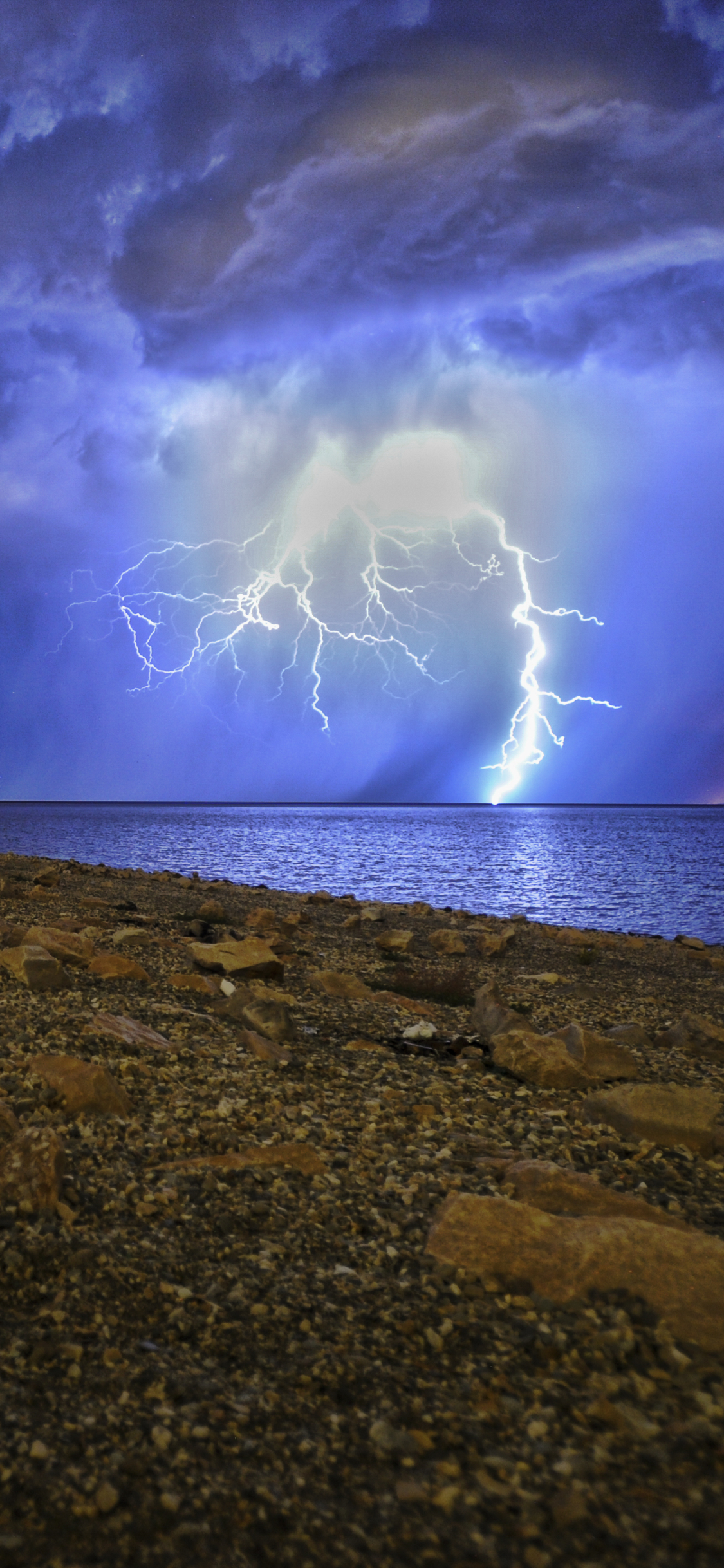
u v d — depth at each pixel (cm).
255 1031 977
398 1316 431
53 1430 339
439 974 1686
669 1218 540
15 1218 495
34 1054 775
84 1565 275
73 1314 420
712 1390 375
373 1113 745
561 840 10100
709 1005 1581
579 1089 894
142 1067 778
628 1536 288
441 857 6912
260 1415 355
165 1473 318
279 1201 550
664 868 6031
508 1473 321
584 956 2052
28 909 1986
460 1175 605
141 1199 536
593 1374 386
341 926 2383
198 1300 436
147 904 2445
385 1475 321
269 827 12962
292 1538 289
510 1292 457
